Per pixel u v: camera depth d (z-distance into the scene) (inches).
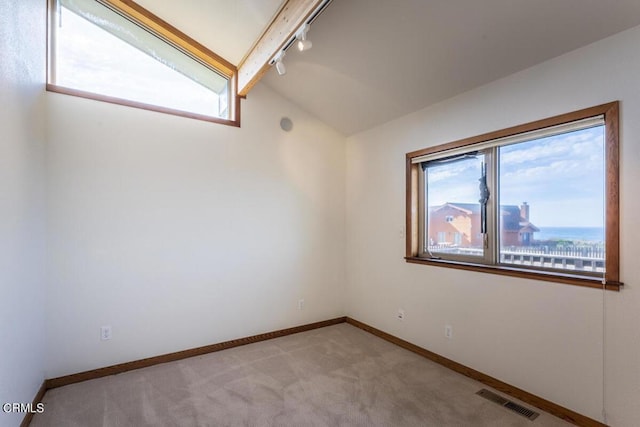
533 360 89.9
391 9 83.4
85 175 103.5
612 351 75.7
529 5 73.4
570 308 82.8
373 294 148.2
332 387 98.4
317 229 156.5
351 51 103.8
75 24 106.0
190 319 121.7
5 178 66.5
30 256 83.8
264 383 100.7
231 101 135.7
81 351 102.4
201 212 124.6
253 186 137.4
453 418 83.0
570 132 85.5
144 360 112.3
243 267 134.4
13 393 70.6
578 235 84.4
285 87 138.6
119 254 108.7
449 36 87.7
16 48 73.0
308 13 83.7
